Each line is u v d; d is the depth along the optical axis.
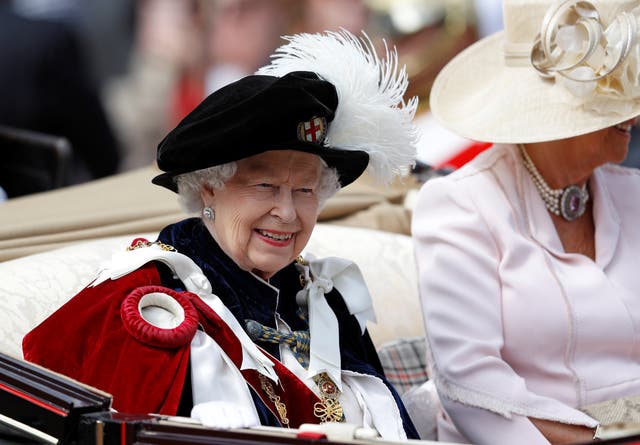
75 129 22.89
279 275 9.47
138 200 13.47
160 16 23.45
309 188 8.85
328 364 9.04
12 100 22.30
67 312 8.44
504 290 10.20
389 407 9.27
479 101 11.09
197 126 8.46
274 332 8.91
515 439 9.74
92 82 22.98
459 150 20.97
